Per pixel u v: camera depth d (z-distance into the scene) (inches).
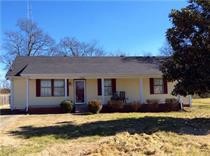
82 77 1214.3
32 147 574.2
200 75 794.8
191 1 830.5
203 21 795.4
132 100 1285.7
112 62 1349.7
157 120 856.3
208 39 789.9
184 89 818.8
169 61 849.5
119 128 743.1
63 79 1232.2
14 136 687.1
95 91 1261.1
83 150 533.6
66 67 1258.6
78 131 726.5
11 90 1213.7
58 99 1227.2
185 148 527.5
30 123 877.2
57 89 1229.7
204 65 784.3
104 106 1186.6
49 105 1219.2
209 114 1031.6
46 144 598.9
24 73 1171.3
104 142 573.3
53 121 909.2
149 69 1277.1
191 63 805.2
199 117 927.0
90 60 1359.5
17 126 826.2
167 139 601.3
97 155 490.3
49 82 1224.2
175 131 687.7
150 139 587.5
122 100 1232.2
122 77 1240.2
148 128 733.3
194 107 1290.6
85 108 1177.4
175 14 824.3
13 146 586.6
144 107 1201.4
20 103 1214.3
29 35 2327.8
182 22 815.1
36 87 1216.8
